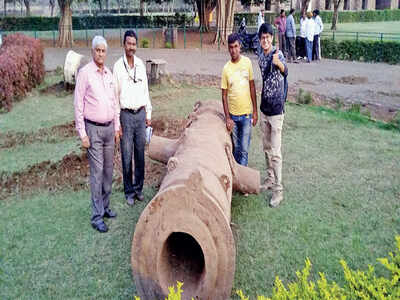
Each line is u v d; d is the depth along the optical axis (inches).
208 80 536.1
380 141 304.2
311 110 392.5
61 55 820.6
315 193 221.6
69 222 195.8
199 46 997.2
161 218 122.4
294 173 247.6
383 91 486.9
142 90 200.2
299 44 751.7
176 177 128.1
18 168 264.1
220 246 120.5
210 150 158.7
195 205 120.0
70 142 314.7
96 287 149.3
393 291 85.7
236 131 222.1
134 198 218.1
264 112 204.4
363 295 86.4
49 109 411.8
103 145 186.4
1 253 170.6
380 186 228.8
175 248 138.4
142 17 1534.2
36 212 206.5
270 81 198.5
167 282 125.6
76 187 236.1
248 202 212.4
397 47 717.3
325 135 319.0
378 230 184.7
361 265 158.2
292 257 164.7
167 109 395.9
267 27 194.4
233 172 183.3
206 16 1299.2
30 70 483.2
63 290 147.9
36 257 167.8
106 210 198.4
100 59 175.9
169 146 219.0
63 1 997.8
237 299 141.3
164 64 501.4
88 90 176.6
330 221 192.9
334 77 574.6
